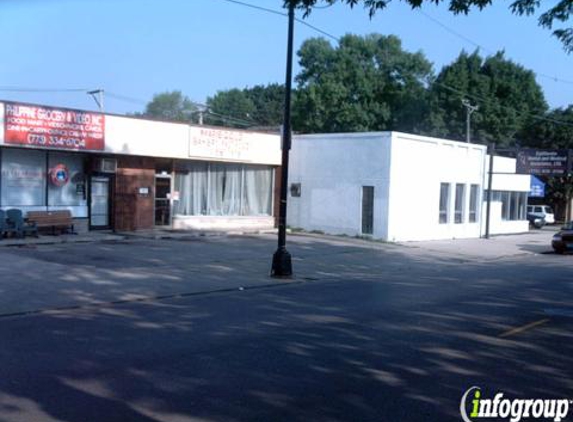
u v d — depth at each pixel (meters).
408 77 60.91
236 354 8.05
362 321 10.43
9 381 6.81
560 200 58.72
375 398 6.43
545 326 10.32
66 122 21.33
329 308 11.73
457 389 6.82
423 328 9.93
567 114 56.59
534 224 49.19
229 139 27.36
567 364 7.97
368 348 8.51
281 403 6.21
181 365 7.50
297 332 9.45
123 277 14.82
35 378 6.93
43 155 21.64
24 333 9.27
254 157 28.69
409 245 26.73
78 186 22.75
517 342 9.10
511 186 38.09
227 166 28.38
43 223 20.91
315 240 26.19
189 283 14.59
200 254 19.69
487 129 55.25
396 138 27.30
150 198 24.84
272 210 30.47
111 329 9.59
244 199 29.20
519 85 56.62
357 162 28.22
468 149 32.44
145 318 10.53
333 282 15.99
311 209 29.81
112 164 23.30
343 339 9.02
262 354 8.08
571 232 27.00
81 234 22.30
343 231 28.77
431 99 56.38
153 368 7.37
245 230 27.81
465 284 15.63
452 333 9.60
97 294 12.77
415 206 28.86
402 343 8.85
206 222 27.39
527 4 12.37
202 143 26.20
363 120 58.91
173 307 11.71
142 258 18.03
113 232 23.44
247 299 12.82
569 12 13.20
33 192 21.45
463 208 32.62
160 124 24.47
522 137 58.03
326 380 6.99
